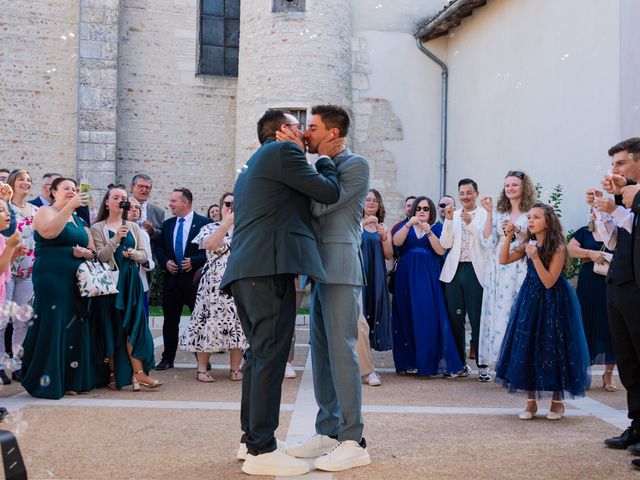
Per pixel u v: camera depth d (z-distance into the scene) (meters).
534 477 3.05
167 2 13.71
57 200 5.02
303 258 3.10
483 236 6.11
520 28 10.83
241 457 3.26
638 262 3.42
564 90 9.52
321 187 3.13
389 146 13.45
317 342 3.54
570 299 4.29
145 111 13.57
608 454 3.45
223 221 5.44
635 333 3.46
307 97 12.41
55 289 4.86
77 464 3.16
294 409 4.55
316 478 3.03
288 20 12.55
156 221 7.75
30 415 4.21
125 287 5.14
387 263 6.52
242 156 12.92
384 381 5.89
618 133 8.20
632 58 8.11
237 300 3.19
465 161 12.79
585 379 4.24
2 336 5.51
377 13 13.51
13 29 12.63
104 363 5.28
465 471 3.13
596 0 8.76
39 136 12.72
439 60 13.61
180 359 7.09
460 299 6.20
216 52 14.21
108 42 12.64
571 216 9.27
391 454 3.43
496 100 11.62
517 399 5.04
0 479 2.68
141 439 3.64
